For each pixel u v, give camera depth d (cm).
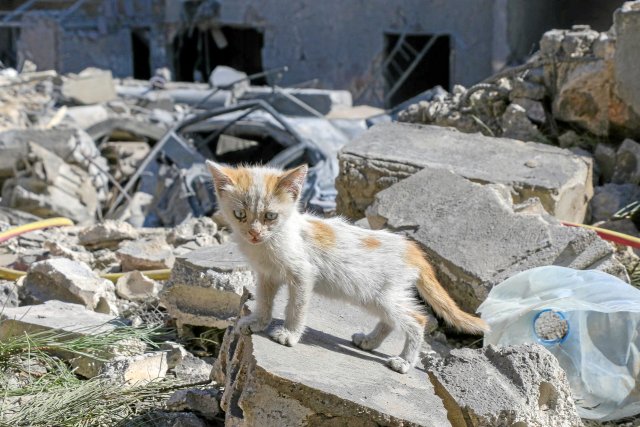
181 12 601
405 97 588
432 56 591
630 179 209
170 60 617
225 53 664
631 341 131
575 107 222
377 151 194
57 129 356
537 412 109
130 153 392
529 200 170
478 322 121
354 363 114
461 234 151
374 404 104
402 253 118
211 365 142
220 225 212
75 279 162
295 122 406
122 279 170
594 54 220
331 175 314
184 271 151
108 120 404
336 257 115
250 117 417
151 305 162
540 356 113
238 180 110
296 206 114
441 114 236
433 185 162
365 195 191
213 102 455
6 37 660
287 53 584
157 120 430
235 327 124
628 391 129
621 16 209
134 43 653
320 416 105
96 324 149
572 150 215
